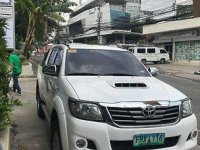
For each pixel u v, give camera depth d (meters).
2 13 10.72
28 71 19.84
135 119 4.55
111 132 4.48
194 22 38.56
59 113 4.97
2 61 6.41
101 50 6.59
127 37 64.19
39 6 27.31
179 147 4.79
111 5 69.00
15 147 6.40
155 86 5.31
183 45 43.12
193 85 19.61
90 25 74.19
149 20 46.66
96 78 5.62
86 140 4.54
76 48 6.46
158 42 48.03
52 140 5.44
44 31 33.03
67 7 32.78
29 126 7.92
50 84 6.38
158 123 4.64
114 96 4.72
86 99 4.67
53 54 7.42
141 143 4.56
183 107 4.94
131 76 6.01
